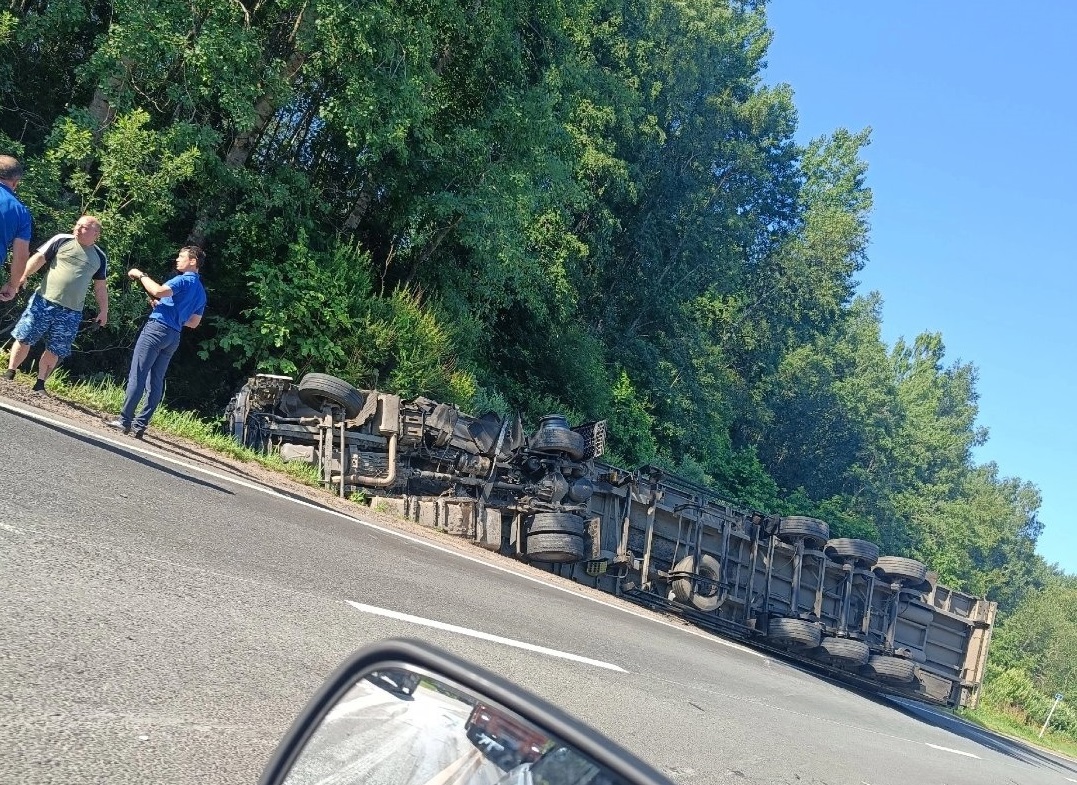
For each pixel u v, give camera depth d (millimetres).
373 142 14953
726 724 7090
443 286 20281
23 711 2818
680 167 39875
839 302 58125
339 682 1512
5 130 14734
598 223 32344
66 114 14930
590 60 30172
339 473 11406
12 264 6832
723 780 5430
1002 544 92125
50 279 7641
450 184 18422
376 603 5652
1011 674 40156
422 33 15094
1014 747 20438
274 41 15891
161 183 12820
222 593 4633
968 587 73875
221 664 3775
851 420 59688
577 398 27578
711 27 40906
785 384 55438
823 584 17312
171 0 13289
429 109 15820
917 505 71375
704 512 16203
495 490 13836
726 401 45062
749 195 45969
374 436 11945
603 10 32500
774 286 53969
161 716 3141
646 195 37562
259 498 7559
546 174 20188
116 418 8344
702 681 8797
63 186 12977
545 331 26953
